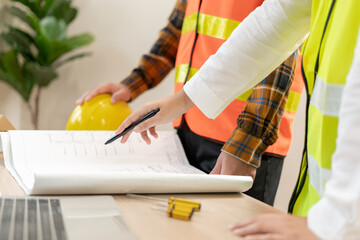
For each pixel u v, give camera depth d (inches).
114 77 133.3
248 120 35.2
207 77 32.2
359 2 21.2
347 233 14.7
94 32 131.6
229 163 34.2
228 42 31.9
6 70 128.0
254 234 18.2
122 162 36.1
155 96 121.0
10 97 145.8
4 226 17.8
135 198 25.1
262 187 40.9
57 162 33.4
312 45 25.4
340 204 14.7
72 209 21.4
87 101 46.8
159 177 25.7
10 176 29.5
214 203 25.7
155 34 130.4
